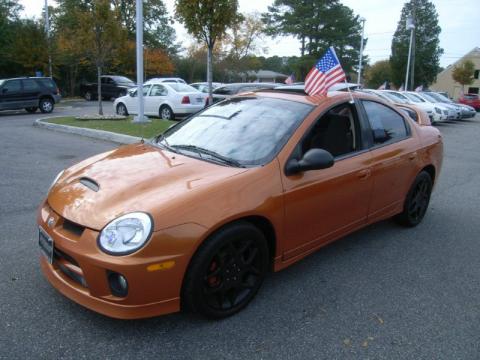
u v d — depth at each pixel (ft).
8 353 8.80
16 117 57.26
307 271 12.98
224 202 9.64
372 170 13.44
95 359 8.76
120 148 13.46
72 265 9.36
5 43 91.35
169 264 8.88
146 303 8.91
